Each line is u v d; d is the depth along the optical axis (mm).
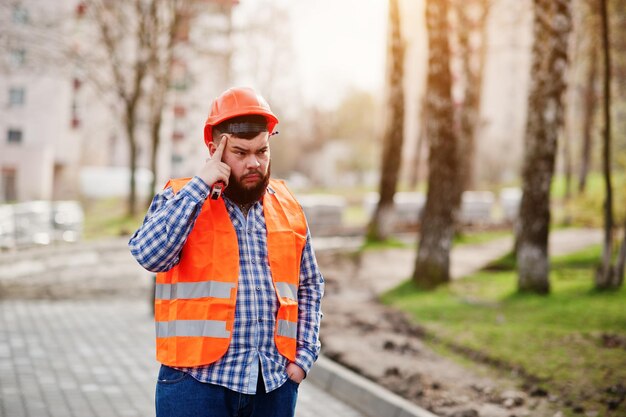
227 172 3121
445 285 13414
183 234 3066
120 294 14250
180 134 52094
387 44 20625
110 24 29250
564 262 16625
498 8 25531
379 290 13359
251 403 3182
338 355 8328
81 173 49000
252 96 3197
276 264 3268
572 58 26328
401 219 30188
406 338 9320
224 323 3105
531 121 11961
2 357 8477
